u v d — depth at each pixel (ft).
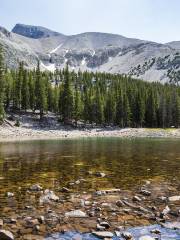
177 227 34.19
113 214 38.45
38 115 384.27
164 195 48.29
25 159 93.45
